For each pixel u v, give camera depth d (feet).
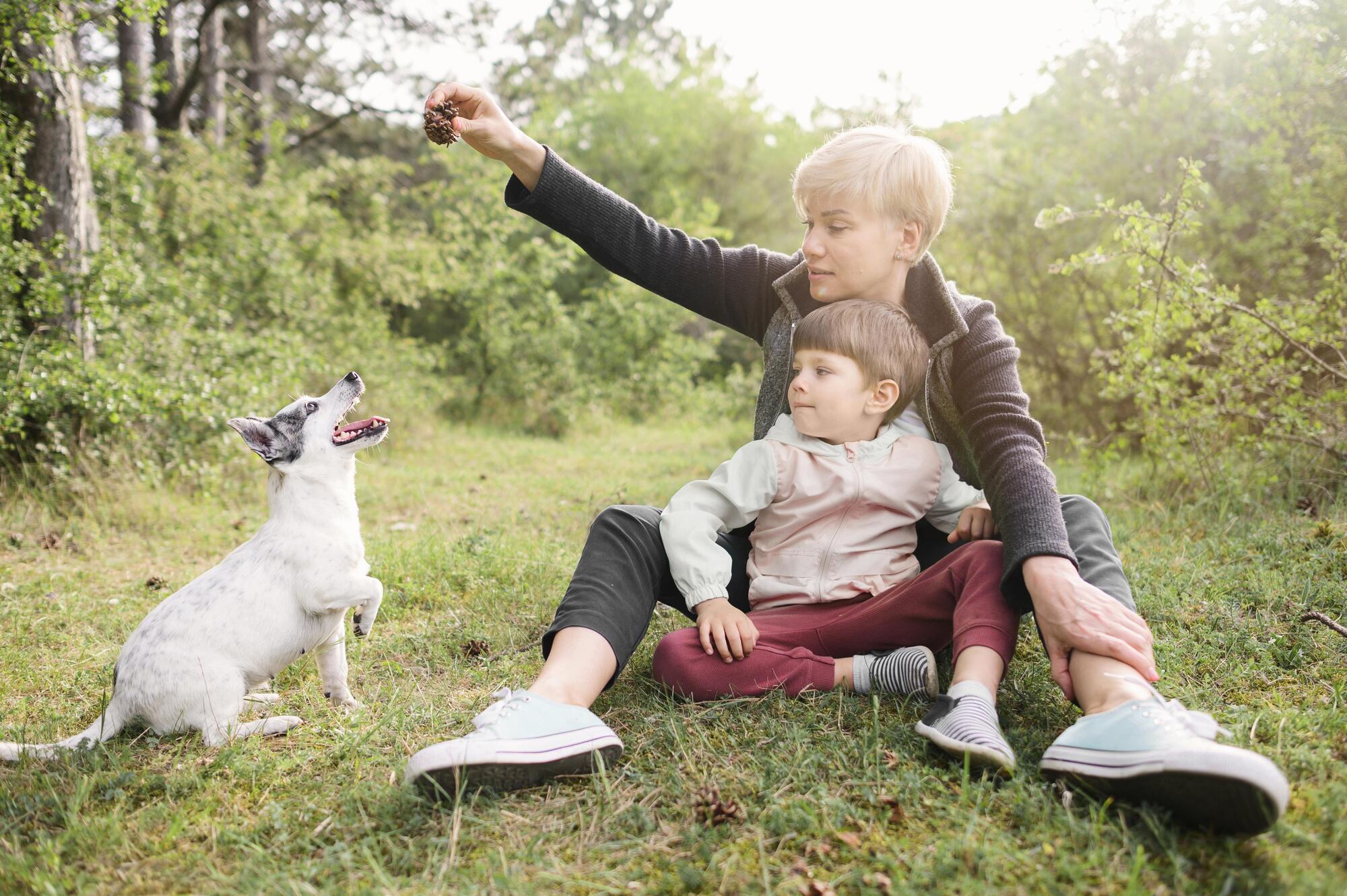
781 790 6.59
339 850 6.12
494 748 6.46
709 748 7.32
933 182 8.43
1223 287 16.75
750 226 72.64
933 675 7.86
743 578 8.92
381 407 34.01
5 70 18.65
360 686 9.78
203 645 8.45
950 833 5.94
